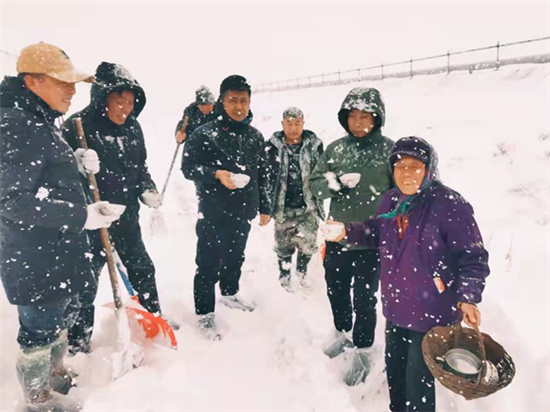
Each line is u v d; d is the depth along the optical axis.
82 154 2.44
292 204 3.90
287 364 2.81
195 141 3.09
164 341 2.86
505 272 3.55
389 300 2.20
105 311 3.20
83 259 2.26
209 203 3.10
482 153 6.28
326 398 2.49
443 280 2.02
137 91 2.80
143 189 3.08
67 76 1.94
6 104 1.89
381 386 2.63
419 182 2.00
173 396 2.41
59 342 2.32
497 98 9.66
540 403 2.30
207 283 3.21
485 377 1.78
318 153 3.90
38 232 2.00
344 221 2.81
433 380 2.14
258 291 3.88
